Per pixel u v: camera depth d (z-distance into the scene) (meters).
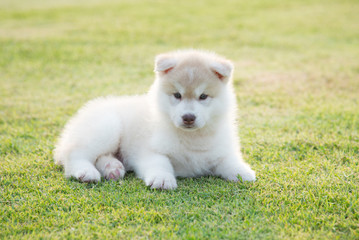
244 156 1.70
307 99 2.11
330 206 1.46
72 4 5.60
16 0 6.25
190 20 4.34
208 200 1.49
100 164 1.62
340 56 2.90
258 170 1.62
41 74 2.52
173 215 1.45
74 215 1.45
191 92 1.56
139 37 3.56
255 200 1.49
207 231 1.41
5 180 1.56
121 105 1.70
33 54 2.96
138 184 1.56
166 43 3.37
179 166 1.61
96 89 2.23
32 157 1.69
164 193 1.51
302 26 3.98
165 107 1.58
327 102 2.07
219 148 1.60
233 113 1.67
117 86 2.26
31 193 1.52
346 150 1.70
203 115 1.56
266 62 2.81
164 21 4.28
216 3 5.43
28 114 1.99
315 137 1.78
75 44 3.29
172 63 1.58
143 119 1.65
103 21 4.29
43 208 1.47
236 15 4.59
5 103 2.08
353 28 3.84
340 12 4.58
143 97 1.73
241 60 2.88
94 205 1.48
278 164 1.65
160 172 1.55
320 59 2.84
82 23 4.19
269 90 2.21
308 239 1.39
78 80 2.40
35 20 4.39
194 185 1.56
